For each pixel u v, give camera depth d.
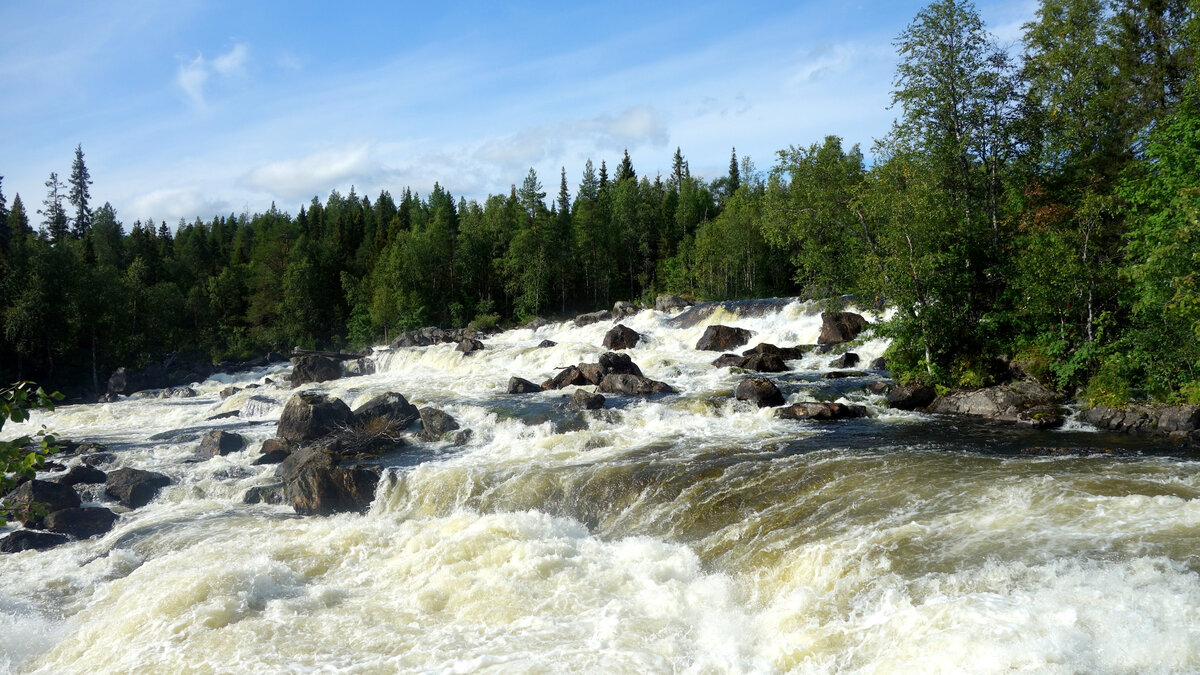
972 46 32.53
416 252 96.69
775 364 36.09
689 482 17.95
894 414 25.69
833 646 9.79
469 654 10.52
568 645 10.65
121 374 60.34
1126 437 20.73
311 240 114.62
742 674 9.66
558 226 95.69
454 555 14.65
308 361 51.34
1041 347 27.22
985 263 30.83
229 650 11.04
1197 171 23.66
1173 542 11.00
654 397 30.05
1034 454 18.69
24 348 62.47
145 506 21.81
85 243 109.38
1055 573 10.35
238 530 18.11
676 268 96.56
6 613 13.88
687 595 12.38
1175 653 8.01
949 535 12.47
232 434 27.89
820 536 13.67
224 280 105.00
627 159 136.38
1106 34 36.34
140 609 12.90
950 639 8.94
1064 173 35.94
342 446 24.28
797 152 40.38
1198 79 25.94
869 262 30.25
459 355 50.88
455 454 23.69
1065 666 8.02
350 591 13.64
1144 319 24.14
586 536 16.50
